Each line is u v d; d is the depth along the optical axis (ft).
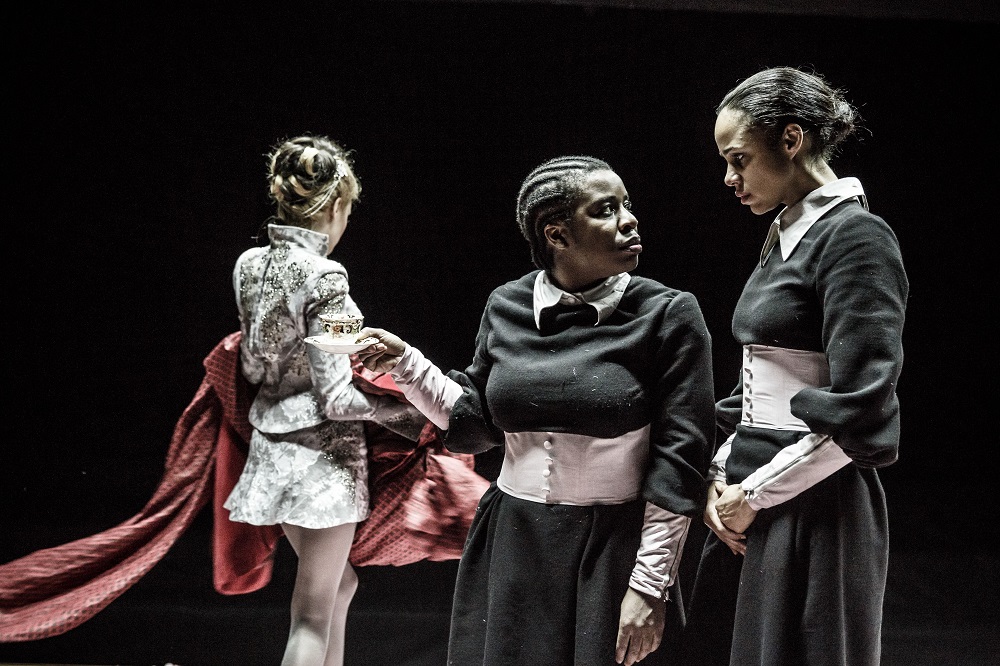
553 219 6.01
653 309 6.00
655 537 5.91
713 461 6.64
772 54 11.78
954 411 13.61
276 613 12.10
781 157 6.10
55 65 12.35
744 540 6.27
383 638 11.54
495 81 12.13
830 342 5.68
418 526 8.13
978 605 12.09
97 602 8.19
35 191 12.88
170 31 12.21
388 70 12.19
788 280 6.04
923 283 12.93
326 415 7.63
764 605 5.98
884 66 11.85
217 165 12.74
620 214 6.01
